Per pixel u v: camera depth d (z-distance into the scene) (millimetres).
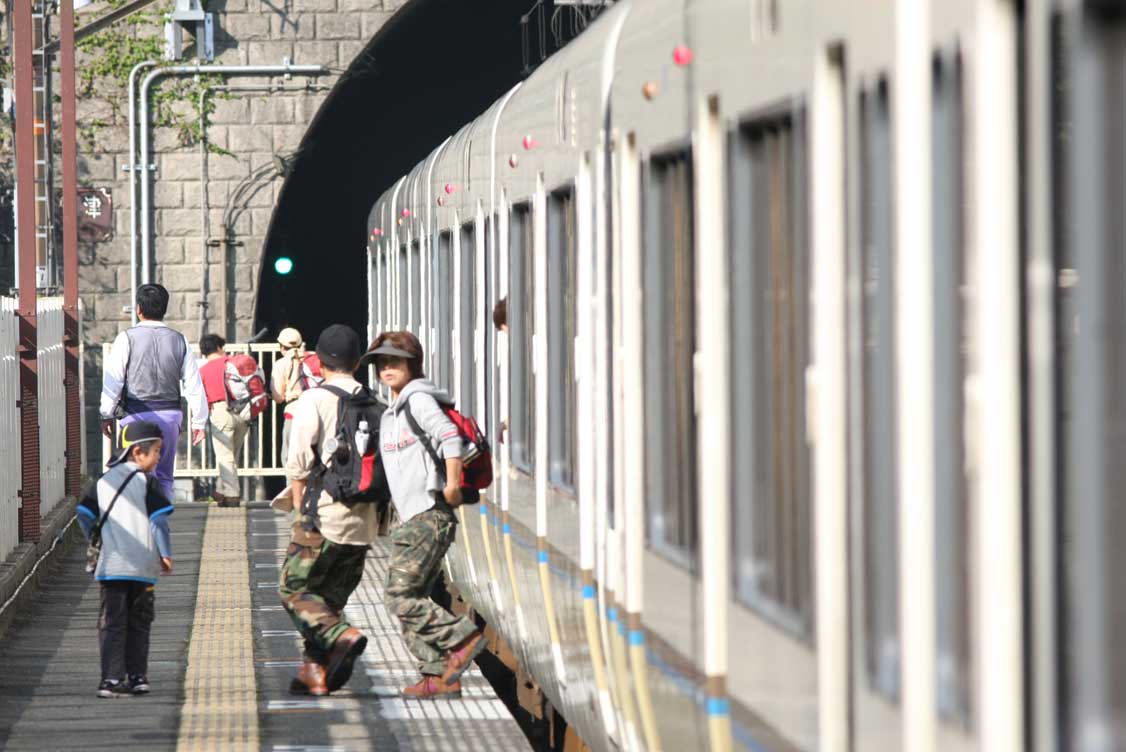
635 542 20469
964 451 10516
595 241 23312
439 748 28359
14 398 48156
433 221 48438
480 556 38562
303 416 31812
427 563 31656
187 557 55656
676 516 18297
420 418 31109
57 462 61125
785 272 14164
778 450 14469
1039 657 9719
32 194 51656
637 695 20531
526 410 30906
